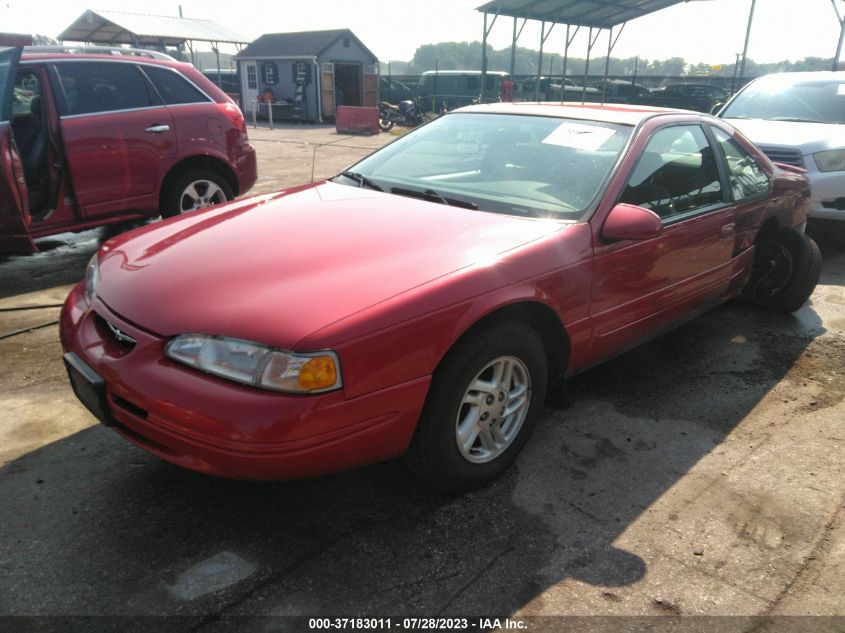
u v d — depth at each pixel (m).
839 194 6.46
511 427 2.77
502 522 2.50
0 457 2.79
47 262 5.72
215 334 2.10
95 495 2.57
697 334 4.49
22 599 2.05
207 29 24.25
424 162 3.56
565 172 3.18
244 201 3.31
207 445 2.04
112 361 2.28
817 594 2.20
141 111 5.58
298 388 2.02
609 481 2.79
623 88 27.81
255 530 2.40
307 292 2.22
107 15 21.59
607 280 2.98
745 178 4.15
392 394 2.20
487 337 2.45
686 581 2.24
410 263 2.44
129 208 5.61
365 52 25.31
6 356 3.78
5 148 4.39
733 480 2.83
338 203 3.11
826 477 2.87
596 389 3.63
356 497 2.62
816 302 5.24
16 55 4.57
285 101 24.12
